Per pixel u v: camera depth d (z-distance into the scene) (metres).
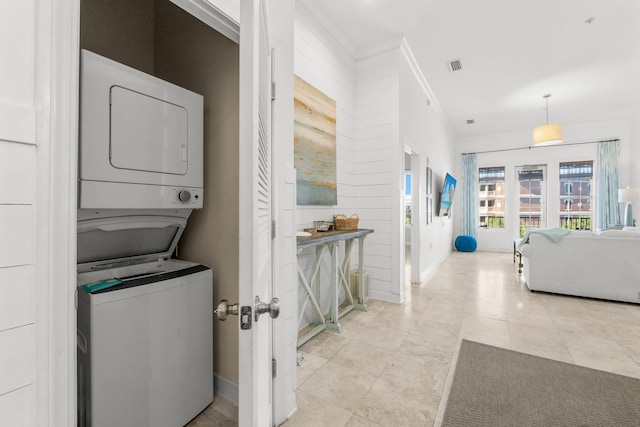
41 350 0.65
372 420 1.58
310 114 2.84
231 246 1.75
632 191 5.60
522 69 4.17
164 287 1.41
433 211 5.35
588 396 1.74
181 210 1.69
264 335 1.03
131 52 1.98
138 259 1.69
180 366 1.49
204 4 1.32
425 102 4.76
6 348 0.60
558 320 2.91
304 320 2.80
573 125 6.70
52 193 0.66
